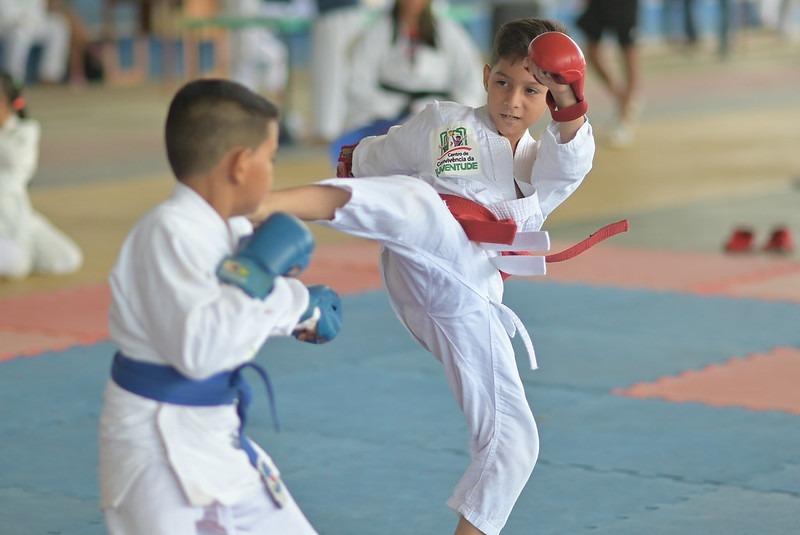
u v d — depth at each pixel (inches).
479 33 1315.2
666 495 247.6
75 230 533.3
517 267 197.3
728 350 353.1
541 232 191.5
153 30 1118.4
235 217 168.2
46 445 281.1
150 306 158.4
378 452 274.7
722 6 1400.1
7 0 1074.1
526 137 201.2
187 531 161.0
